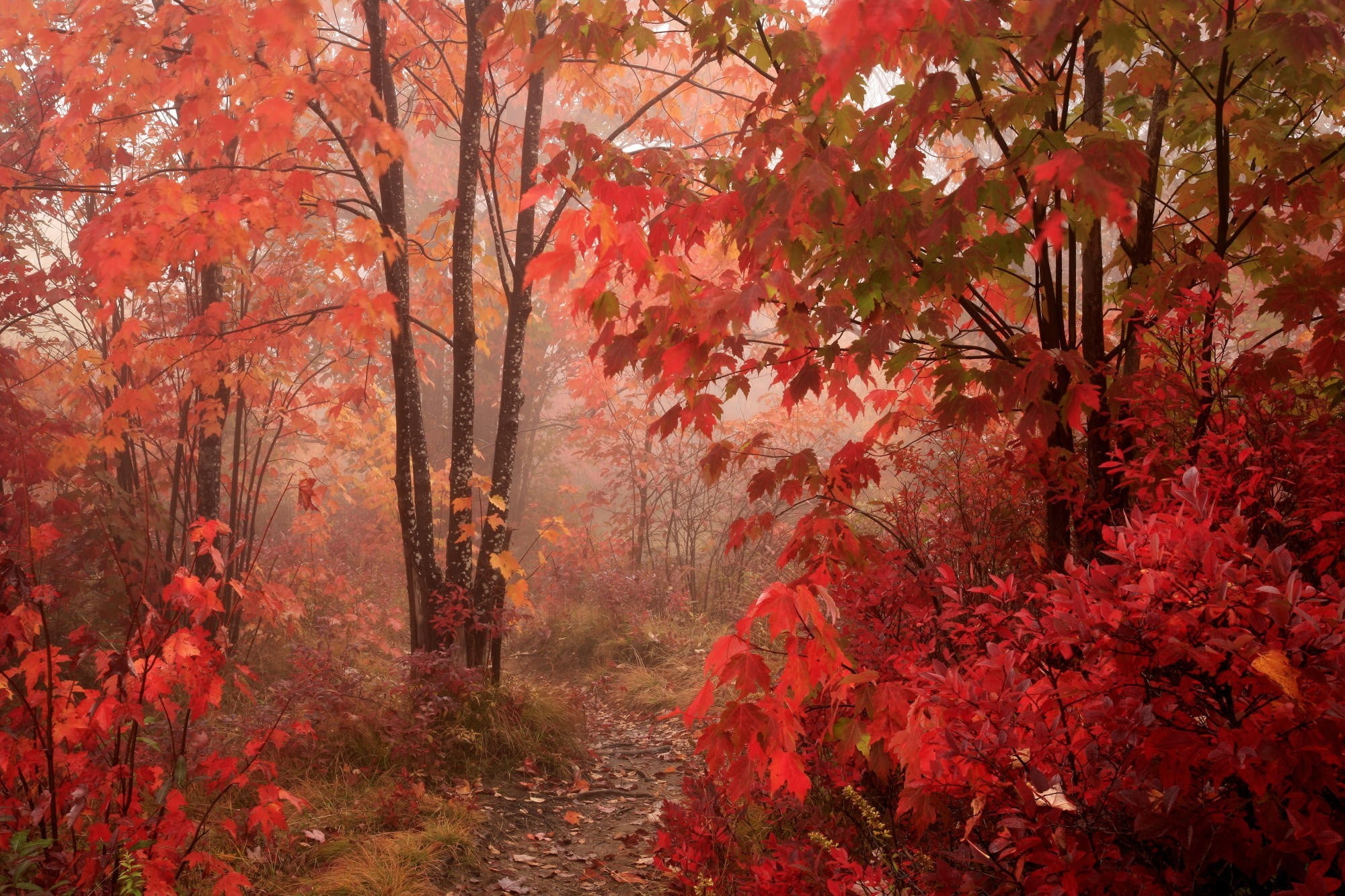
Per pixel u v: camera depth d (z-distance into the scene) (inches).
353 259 167.8
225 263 238.5
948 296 121.1
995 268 119.7
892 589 129.0
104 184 202.5
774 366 120.4
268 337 231.6
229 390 254.5
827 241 109.4
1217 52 106.8
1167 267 123.3
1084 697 65.9
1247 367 103.8
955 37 91.1
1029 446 114.7
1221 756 54.9
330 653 244.1
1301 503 92.0
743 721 79.5
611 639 352.8
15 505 175.5
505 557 245.9
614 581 382.0
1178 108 121.3
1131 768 65.2
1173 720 60.8
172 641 113.6
